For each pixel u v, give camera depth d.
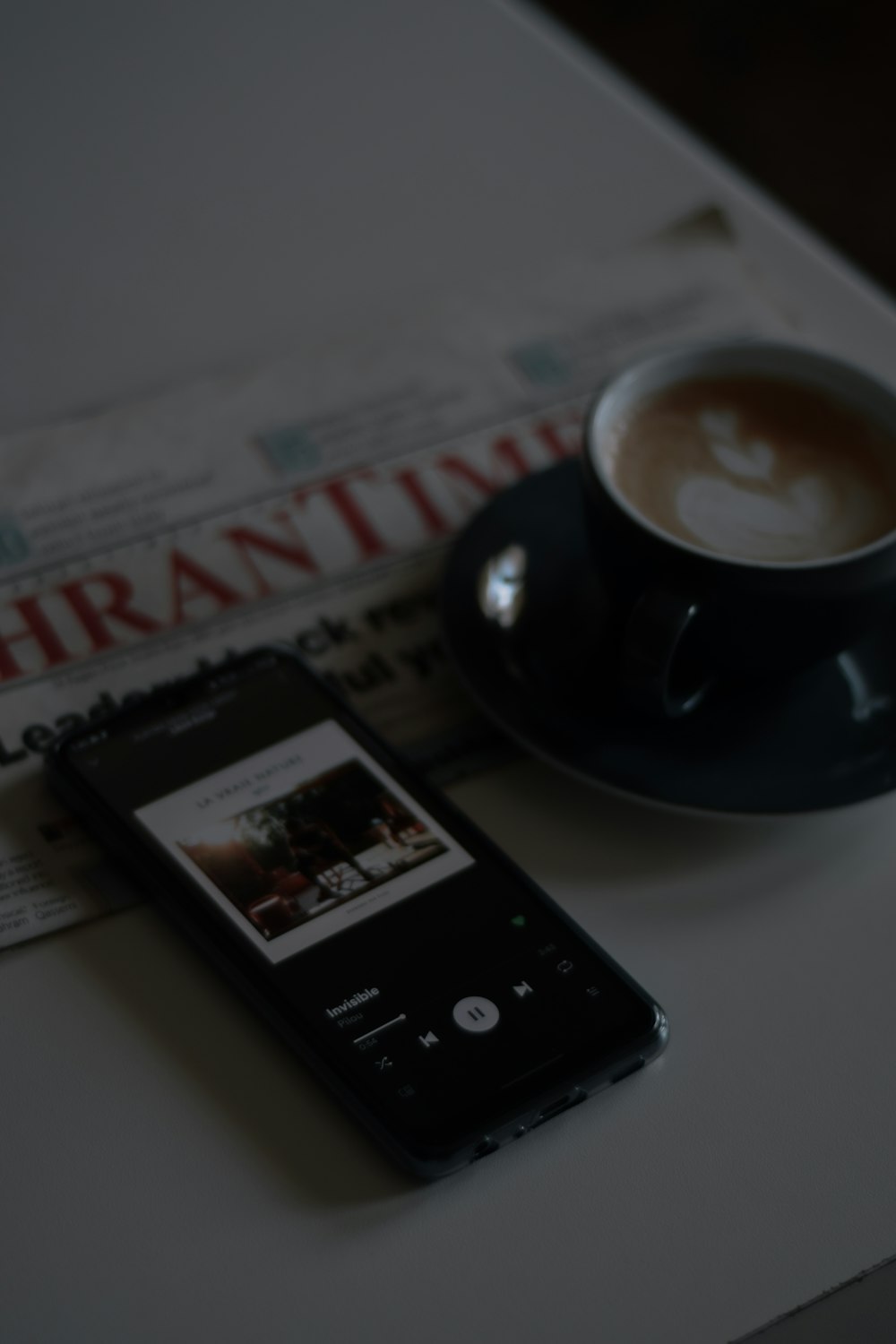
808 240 0.83
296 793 0.63
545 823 0.64
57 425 0.72
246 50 0.88
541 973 0.60
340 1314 0.55
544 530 0.70
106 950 0.61
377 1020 0.59
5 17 0.88
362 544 0.71
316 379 0.75
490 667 0.66
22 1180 0.57
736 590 0.62
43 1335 0.55
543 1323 0.55
